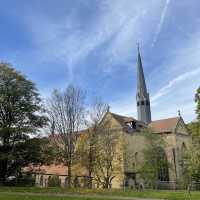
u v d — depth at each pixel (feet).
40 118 145.07
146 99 313.94
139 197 86.02
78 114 154.81
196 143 137.18
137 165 192.13
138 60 330.95
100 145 158.30
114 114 215.51
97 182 163.12
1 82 141.69
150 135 184.34
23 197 68.74
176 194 96.22
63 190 100.99
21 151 133.90
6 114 139.44
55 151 144.15
